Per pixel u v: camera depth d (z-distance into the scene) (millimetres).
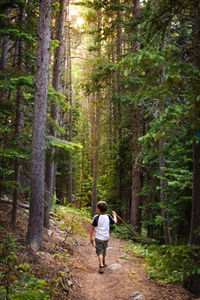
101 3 10445
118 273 5457
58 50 9352
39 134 5789
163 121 3299
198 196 4254
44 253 5512
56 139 6949
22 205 8484
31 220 5590
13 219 6332
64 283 4520
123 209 15141
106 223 5680
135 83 9898
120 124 14594
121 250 8461
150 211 12609
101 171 19672
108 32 11172
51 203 8188
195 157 4340
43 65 5895
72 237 8492
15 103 6566
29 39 5957
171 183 6457
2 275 3596
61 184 20953
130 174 15672
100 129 16438
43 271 4445
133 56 3264
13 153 5520
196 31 4227
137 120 12086
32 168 5727
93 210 17703
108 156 17375
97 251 5645
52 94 7152
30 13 6793
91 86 10430
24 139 6379
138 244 10766
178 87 3570
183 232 8016
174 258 3654
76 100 22719
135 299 4043
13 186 5680
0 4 6027
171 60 3271
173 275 5020
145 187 12414
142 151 4129
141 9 10016
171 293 4215
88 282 5074
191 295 4129
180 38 8672
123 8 10750
